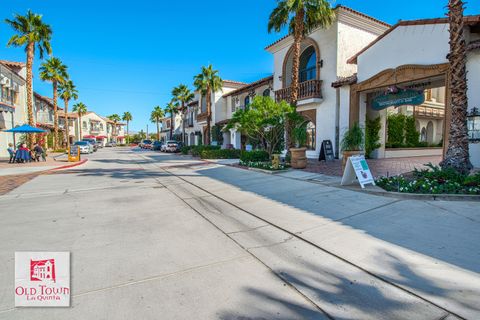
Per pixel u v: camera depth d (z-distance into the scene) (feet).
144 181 34.73
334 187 26.05
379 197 21.29
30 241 14.07
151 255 12.32
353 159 25.31
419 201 19.38
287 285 9.75
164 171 45.62
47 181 35.17
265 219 17.67
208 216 18.66
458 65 24.98
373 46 44.34
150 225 16.70
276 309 8.37
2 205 22.38
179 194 26.30
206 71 86.94
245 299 8.90
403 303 8.48
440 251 11.82
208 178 36.55
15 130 59.72
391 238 13.52
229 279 10.18
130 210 20.34
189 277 10.34
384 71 42.06
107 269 10.98
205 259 11.89
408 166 39.11
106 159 75.56
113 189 29.19
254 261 11.68
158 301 8.80
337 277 10.22
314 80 55.06
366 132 48.01
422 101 38.88
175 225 16.70
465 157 25.00
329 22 45.75
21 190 29.12
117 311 8.29
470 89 31.35
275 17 46.32
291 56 65.62
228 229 15.92
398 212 17.39
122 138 282.77
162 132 233.14
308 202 21.38
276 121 41.81
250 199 23.50
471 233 13.52
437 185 21.42
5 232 15.51
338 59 52.06
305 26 46.98
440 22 35.09
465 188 20.40
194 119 127.24
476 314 7.78
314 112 57.67
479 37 31.58
